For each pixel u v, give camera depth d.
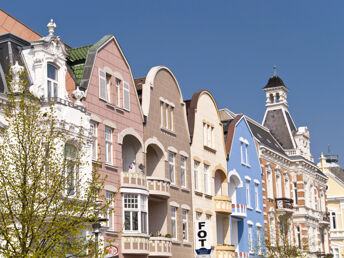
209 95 51.53
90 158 32.53
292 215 63.75
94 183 27.31
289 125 69.69
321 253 65.88
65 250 24.77
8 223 24.50
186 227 45.22
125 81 40.00
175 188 44.12
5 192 25.39
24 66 31.66
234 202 53.78
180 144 45.81
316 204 69.38
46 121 27.06
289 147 67.88
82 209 25.84
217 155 51.25
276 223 59.84
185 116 47.22
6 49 32.47
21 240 24.23
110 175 37.06
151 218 42.69
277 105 70.88
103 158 36.66
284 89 71.69
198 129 48.81
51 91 32.31
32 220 24.50
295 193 65.50
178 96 46.78
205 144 49.59
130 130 39.62
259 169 58.66
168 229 42.47
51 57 32.38
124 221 37.72
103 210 26.58
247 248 54.09
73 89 35.88
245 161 56.25
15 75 29.94
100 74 37.47
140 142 40.53
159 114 43.44
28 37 39.47
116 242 36.72
